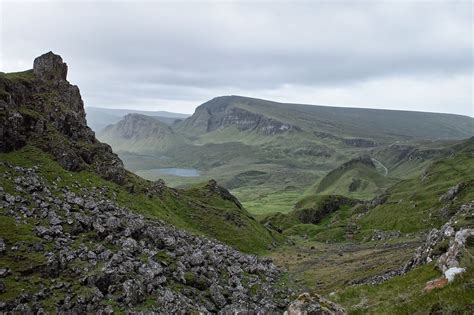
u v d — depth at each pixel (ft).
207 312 182.60
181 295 188.65
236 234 538.47
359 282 288.10
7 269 164.76
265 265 359.87
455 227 218.79
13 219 203.41
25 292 155.12
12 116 320.50
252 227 594.24
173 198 543.39
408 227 635.66
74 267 176.96
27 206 224.53
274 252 547.08
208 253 271.90
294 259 492.95
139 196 399.24
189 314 172.76
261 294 241.96
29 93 392.27
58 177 302.86
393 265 305.94
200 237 360.28
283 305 229.66
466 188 636.48
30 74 440.45
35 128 350.84
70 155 353.72
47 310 150.82
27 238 188.55
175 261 226.79
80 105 482.28
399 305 115.75
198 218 526.16
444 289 105.09
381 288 159.53
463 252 136.67
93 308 157.38
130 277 178.81
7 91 351.67
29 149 322.14
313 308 120.16
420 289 133.69
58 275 172.24
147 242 235.81
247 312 188.55
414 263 237.86
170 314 167.53
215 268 254.27
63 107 413.80
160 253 226.38
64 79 480.23
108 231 221.66
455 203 595.47
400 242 535.19
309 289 308.40
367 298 153.48
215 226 527.81
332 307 124.77
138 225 242.99
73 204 252.62
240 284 242.78
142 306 167.12
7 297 150.92
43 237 194.70
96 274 171.94
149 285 181.06
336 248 596.29
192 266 235.61
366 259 433.07
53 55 466.29
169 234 293.23
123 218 264.11
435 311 94.27
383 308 131.03
